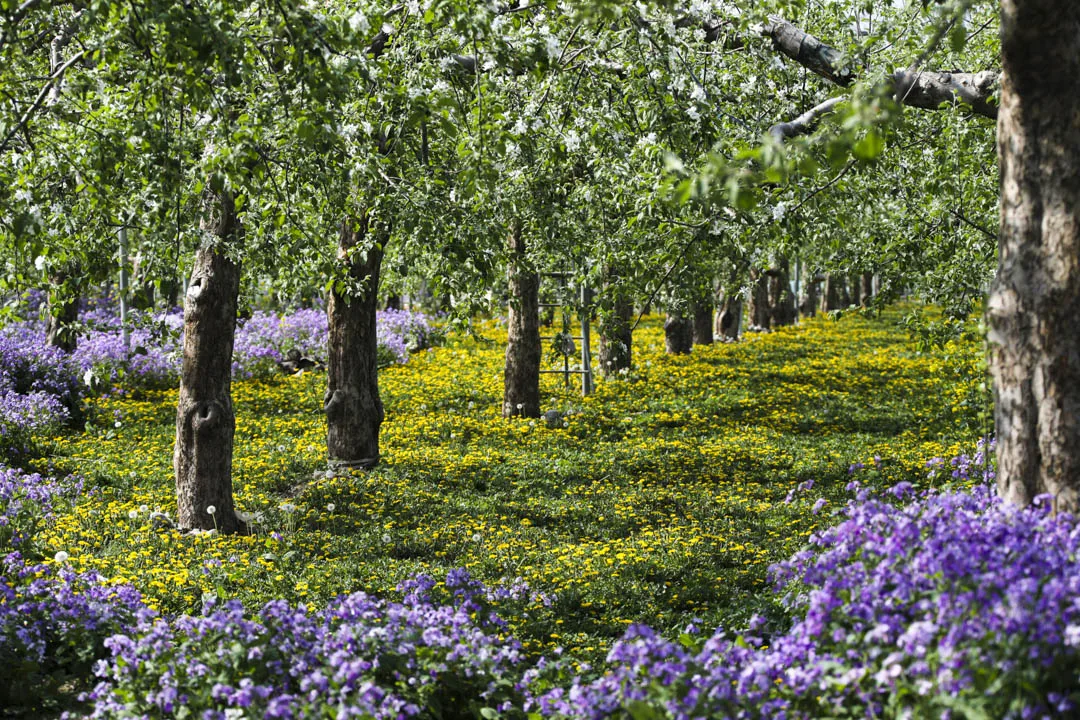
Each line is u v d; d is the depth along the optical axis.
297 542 11.57
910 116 10.73
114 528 11.85
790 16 9.80
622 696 5.02
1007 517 5.09
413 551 11.33
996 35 10.26
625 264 10.18
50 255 8.62
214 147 7.49
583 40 9.57
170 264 9.11
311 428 20.17
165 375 25.16
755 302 44.53
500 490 14.77
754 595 9.04
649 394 23.59
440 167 9.22
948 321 11.98
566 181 11.09
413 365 30.30
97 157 7.53
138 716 5.51
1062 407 5.39
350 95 8.18
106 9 6.51
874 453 17.00
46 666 7.08
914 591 4.76
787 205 8.80
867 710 4.46
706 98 9.04
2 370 21.28
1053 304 5.40
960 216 10.85
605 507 13.43
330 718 5.17
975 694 4.13
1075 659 4.20
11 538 9.84
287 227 9.52
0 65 7.10
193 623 6.07
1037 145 5.46
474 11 7.16
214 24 6.51
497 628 7.31
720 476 15.44
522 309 20.69
